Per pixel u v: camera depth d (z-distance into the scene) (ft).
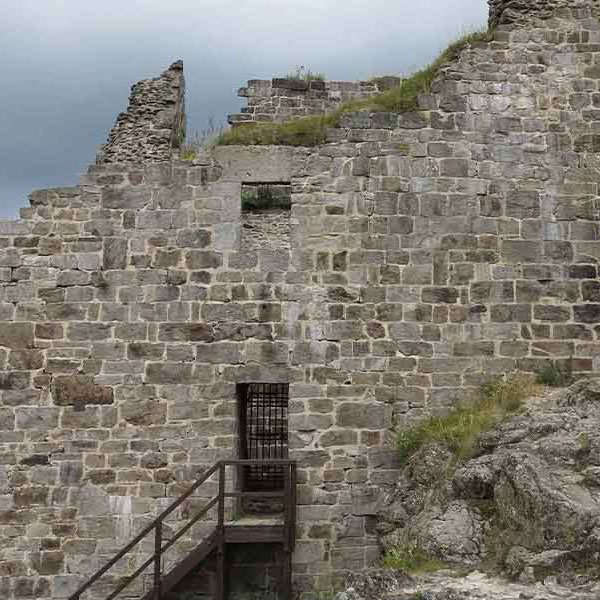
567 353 36.60
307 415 35.37
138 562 34.19
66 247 36.40
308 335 35.96
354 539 34.50
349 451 35.19
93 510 34.50
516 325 36.63
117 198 36.83
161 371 35.58
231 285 36.27
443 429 33.71
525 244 37.29
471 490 28.86
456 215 37.24
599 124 38.58
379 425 35.45
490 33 39.32
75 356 35.60
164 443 35.04
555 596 21.80
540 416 31.12
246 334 35.91
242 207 41.14
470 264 36.94
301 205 36.99
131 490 34.68
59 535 34.32
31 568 34.04
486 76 38.65
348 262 36.60
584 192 37.96
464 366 36.17
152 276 36.24
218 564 32.04
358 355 35.94
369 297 36.37
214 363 35.68
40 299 35.99
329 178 37.24
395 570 25.03
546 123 38.45
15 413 35.14
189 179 37.04
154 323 35.91
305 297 36.24
